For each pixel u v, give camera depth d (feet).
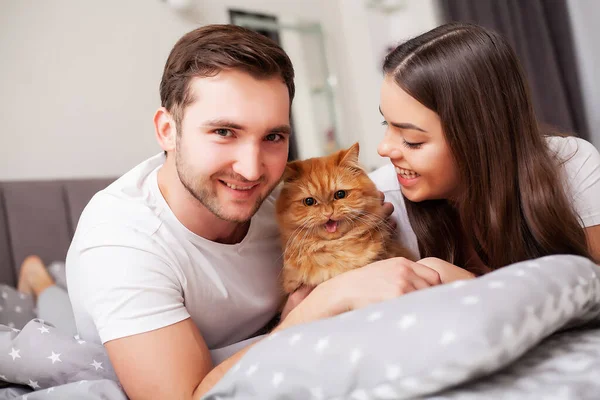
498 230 4.20
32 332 4.05
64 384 3.86
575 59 13.08
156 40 9.64
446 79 3.99
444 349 2.06
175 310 3.51
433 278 3.42
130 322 3.36
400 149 4.27
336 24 12.29
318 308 3.26
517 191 4.23
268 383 2.41
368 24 12.75
